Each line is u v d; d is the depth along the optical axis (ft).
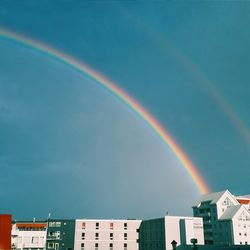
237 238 410.11
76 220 426.92
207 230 451.53
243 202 471.21
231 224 412.77
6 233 252.21
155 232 396.37
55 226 419.33
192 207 484.33
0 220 254.06
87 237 423.23
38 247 366.84
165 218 376.27
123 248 426.92
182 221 375.45
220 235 428.56
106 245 424.87
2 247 248.11
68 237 419.13
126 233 431.43
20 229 375.25
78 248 417.90
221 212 438.81
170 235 372.58
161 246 378.32
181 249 363.76
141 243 429.38
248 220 420.36
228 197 447.42
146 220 424.87
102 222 430.61
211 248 338.13
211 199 456.45
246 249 332.19
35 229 378.12
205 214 460.14
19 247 361.10
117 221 433.89
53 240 414.00
